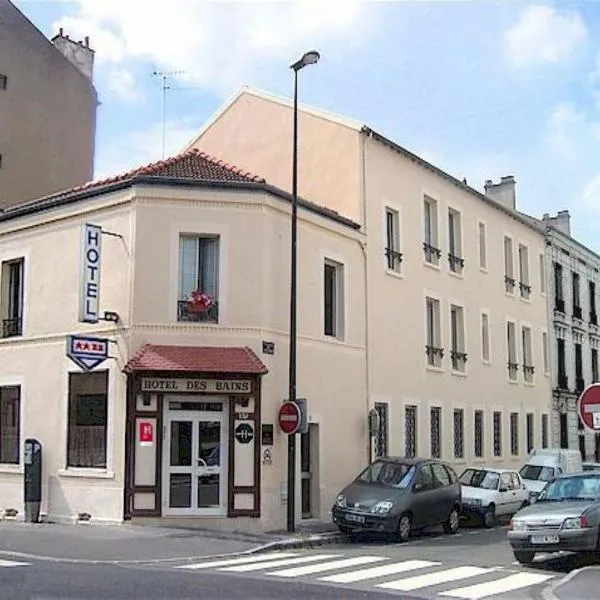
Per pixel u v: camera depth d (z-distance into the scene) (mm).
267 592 11109
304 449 21172
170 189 19234
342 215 23844
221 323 19156
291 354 18797
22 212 21578
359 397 22953
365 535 19344
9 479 21000
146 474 18297
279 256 20188
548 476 26625
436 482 20047
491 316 31781
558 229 40219
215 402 18859
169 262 19062
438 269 27812
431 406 26766
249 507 18625
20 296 21750
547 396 36781
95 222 19953
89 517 18953
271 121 25922
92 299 18672
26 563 13477
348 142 24078
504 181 37812
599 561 14875
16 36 31312
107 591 10734
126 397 18578
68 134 32469
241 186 19562
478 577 13109
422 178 27219
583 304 41969
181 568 13445
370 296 23812
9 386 21484
